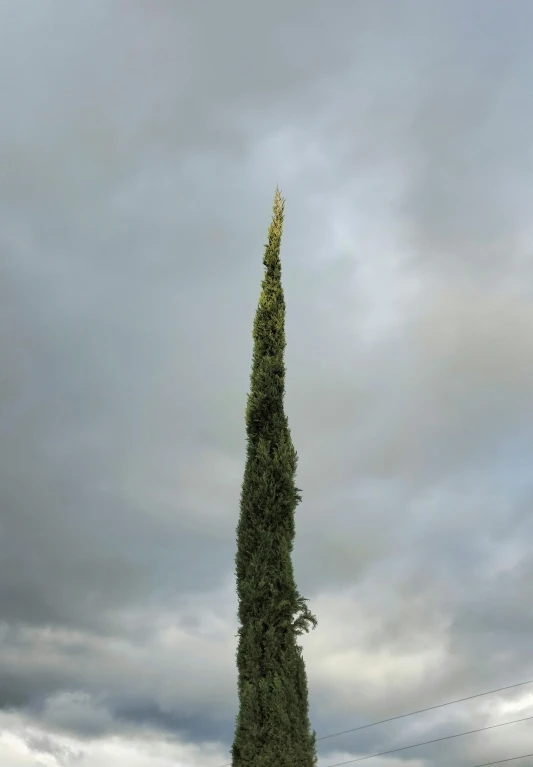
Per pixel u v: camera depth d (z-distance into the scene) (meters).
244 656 21.88
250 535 23.50
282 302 27.80
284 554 23.08
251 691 21.11
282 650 21.81
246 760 20.27
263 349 26.73
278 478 24.31
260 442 24.77
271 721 20.55
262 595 22.39
